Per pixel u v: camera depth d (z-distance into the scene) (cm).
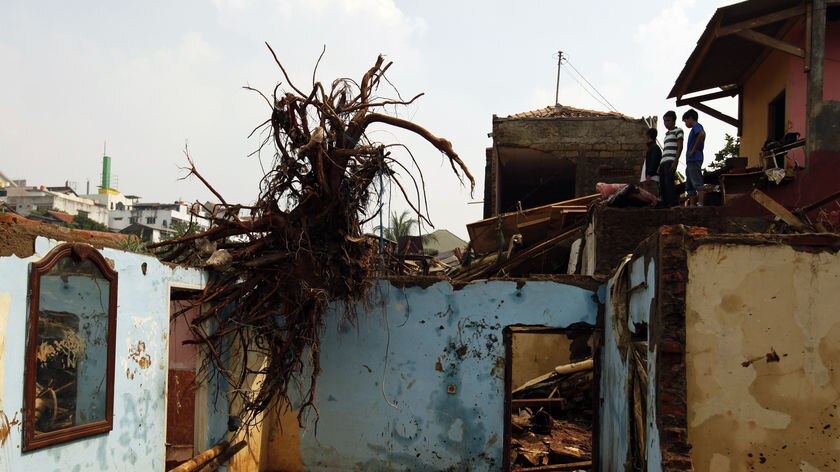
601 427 975
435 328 999
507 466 966
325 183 804
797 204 971
